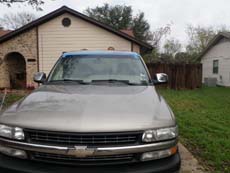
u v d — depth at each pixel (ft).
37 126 8.41
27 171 8.34
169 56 96.58
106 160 8.28
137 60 14.52
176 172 8.76
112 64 14.02
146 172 8.33
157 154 8.60
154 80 14.40
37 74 14.37
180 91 52.31
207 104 35.94
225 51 74.33
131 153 8.36
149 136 8.46
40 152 8.39
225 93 51.96
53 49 54.44
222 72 76.69
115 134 8.23
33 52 54.49
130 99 10.05
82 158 8.17
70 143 8.20
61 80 13.21
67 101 9.77
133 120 8.55
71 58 14.55
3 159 8.75
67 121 8.39
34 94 11.02
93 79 13.12
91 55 14.64
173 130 8.93
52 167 8.36
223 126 22.82
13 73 58.75
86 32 53.93
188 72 56.18
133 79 13.19
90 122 8.32
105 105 9.32
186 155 15.21
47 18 53.06
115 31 53.26
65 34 54.08
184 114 27.66
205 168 13.56
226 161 14.52
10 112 9.36
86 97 10.14
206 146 16.84
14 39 54.39
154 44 111.55
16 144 8.58
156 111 9.27
